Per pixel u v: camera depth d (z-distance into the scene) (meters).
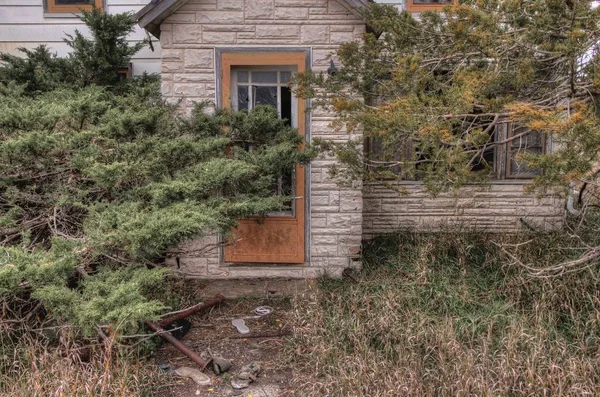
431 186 3.70
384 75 4.71
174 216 3.34
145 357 3.88
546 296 4.37
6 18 6.71
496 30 3.58
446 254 5.79
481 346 3.70
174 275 5.34
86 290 2.99
